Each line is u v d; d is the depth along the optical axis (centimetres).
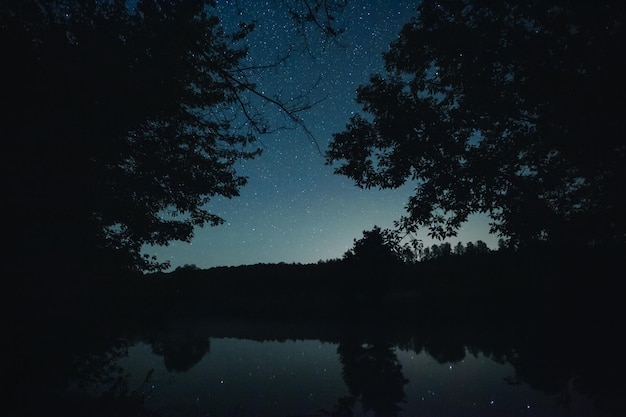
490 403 904
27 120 521
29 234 550
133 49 573
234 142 787
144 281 815
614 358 785
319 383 1252
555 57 690
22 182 530
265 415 897
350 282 3616
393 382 1234
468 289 3170
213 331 3058
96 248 683
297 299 4584
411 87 1026
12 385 523
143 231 800
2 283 532
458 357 1652
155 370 1445
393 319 3188
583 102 666
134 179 782
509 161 890
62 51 541
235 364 1636
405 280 4353
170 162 859
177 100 696
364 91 1045
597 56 635
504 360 1509
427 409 918
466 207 961
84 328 658
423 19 907
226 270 6925
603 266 797
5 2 496
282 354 1933
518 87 768
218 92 717
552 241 837
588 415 745
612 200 746
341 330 2933
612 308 789
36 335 559
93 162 636
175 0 431
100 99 592
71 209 604
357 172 1057
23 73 518
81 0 511
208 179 899
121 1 533
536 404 850
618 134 661
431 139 984
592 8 608
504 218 893
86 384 705
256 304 4416
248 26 555
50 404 557
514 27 767
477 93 851
